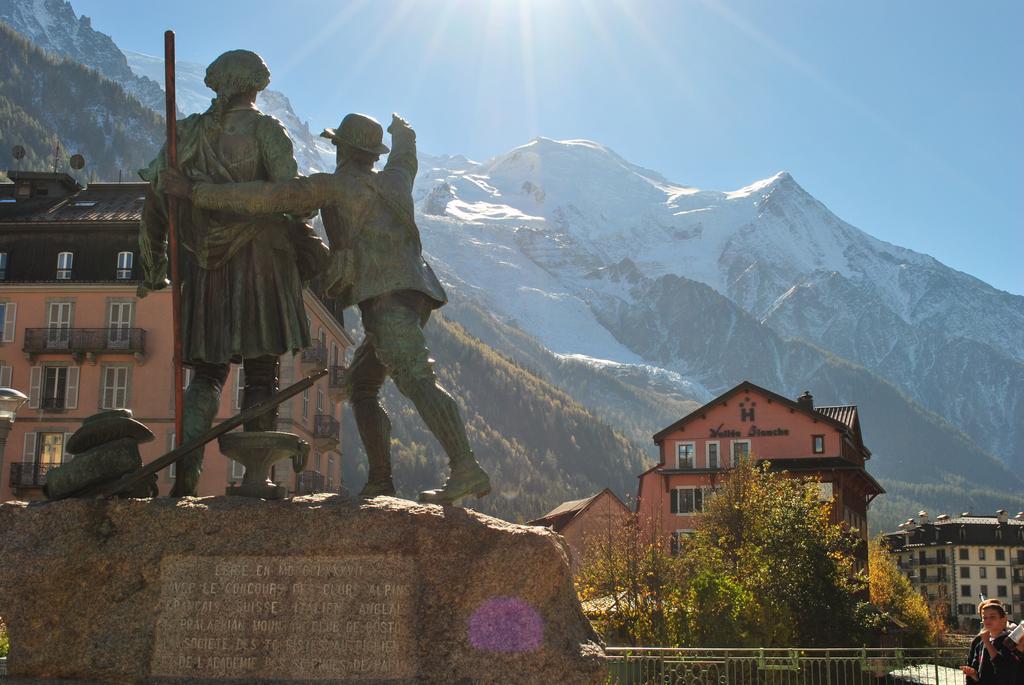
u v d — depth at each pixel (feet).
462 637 20.30
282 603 20.43
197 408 23.61
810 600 132.36
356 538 20.52
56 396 168.45
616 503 238.07
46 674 20.40
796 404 232.73
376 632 20.25
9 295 171.01
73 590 20.63
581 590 124.57
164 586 20.56
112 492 21.81
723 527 151.12
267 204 23.06
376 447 24.91
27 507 21.26
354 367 25.16
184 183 23.12
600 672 20.52
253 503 21.01
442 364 650.43
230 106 24.58
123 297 170.50
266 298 24.00
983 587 534.78
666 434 239.30
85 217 174.09
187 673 20.27
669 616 112.88
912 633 218.38
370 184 23.70
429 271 24.45
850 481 235.81
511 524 21.59
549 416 654.12
